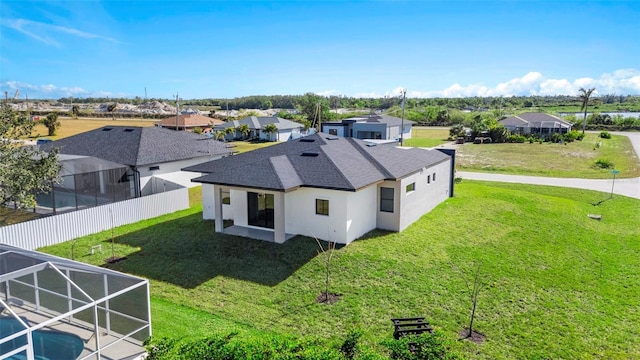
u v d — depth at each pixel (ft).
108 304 36.04
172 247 60.80
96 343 32.63
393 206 67.41
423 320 39.34
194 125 255.70
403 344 30.89
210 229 68.03
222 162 75.00
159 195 79.36
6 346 29.07
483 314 42.98
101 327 36.37
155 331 38.88
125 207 73.51
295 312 43.01
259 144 216.13
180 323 40.63
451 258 57.16
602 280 52.49
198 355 29.04
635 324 41.81
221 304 44.70
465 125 290.56
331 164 64.54
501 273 53.01
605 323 41.83
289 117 352.28
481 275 52.13
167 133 113.29
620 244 67.05
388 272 51.98
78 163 82.23
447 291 47.73
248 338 31.73
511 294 47.50
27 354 28.45
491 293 47.57
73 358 32.53
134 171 90.48
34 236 61.11
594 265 57.36
